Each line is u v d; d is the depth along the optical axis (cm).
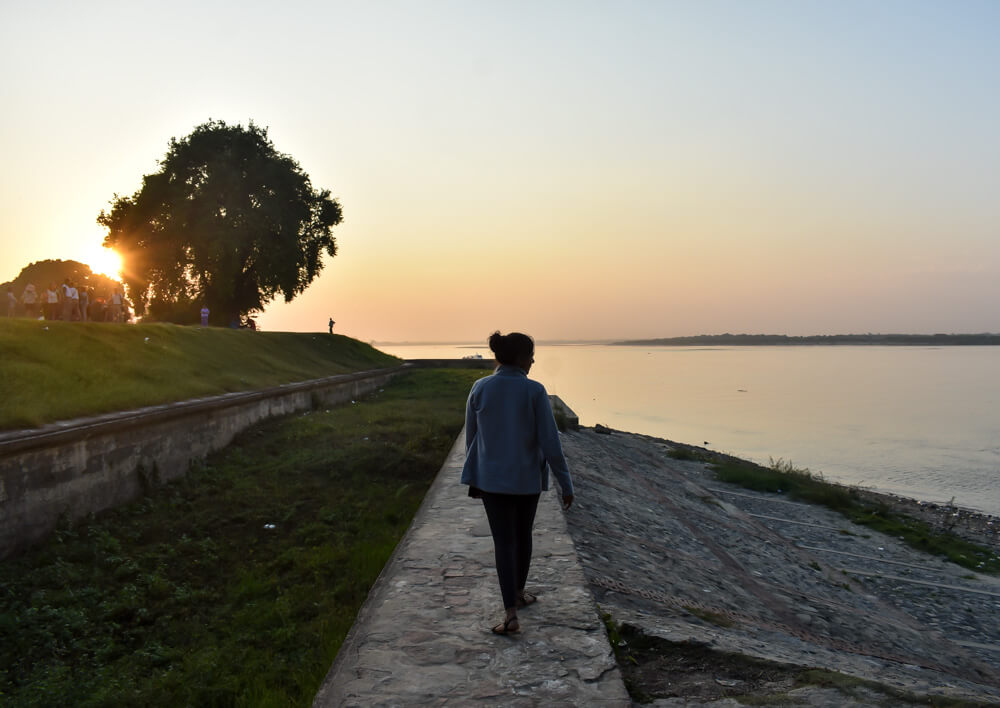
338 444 1504
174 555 868
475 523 649
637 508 1270
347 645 382
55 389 1141
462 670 344
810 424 5109
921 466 3225
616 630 430
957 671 814
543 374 13312
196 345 2094
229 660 585
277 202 3744
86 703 514
